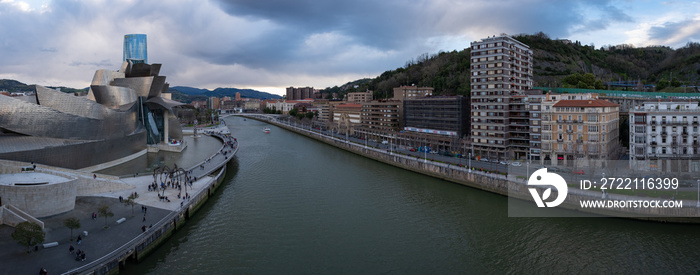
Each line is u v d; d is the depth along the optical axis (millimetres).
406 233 72500
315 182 111688
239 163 143500
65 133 111875
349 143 178750
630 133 101625
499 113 127812
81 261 53750
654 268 57625
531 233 71500
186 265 59688
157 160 149250
